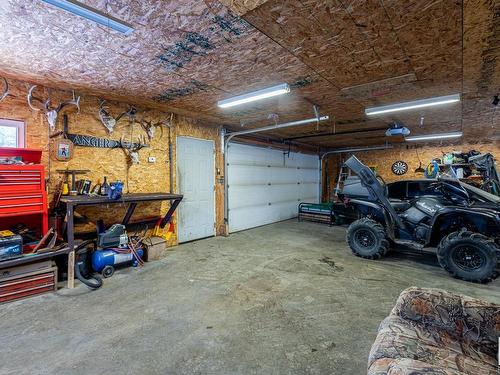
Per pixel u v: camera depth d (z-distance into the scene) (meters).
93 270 3.32
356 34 2.10
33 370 1.67
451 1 1.70
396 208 4.39
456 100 3.53
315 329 2.16
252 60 2.56
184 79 3.07
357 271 3.53
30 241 2.99
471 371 1.10
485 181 4.98
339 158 9.93
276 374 1.66
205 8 1.76
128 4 1.71
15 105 3.07
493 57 2.46
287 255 4.26
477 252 3.11
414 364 0.96
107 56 2.47
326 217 7.11
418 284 3.09
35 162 3.14
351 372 1.67
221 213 5.76
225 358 1.81
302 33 2.09
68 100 3.46
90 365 1.72
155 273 3.41
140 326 2.19
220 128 5.69
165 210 4.62
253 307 2.52
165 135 4.59
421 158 8.16
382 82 3.14
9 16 1.83
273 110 4.48
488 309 1.36
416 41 2.20
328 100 3.87
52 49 2.33
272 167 7.43
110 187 3.27
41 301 2.62
